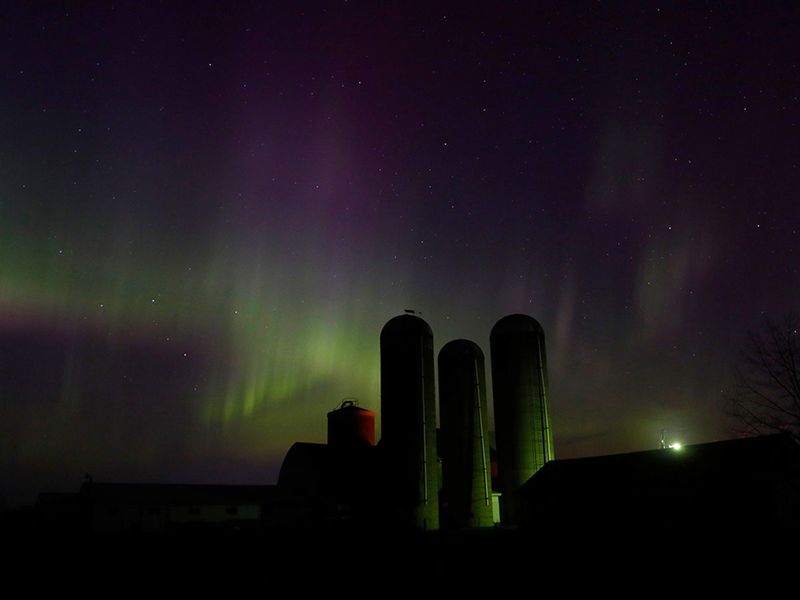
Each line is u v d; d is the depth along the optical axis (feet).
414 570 69.92
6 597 58.08
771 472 91.86
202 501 164.45
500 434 135.85
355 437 158.81
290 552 88.53
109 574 69.77
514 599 53.57
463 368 141.69
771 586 53.57
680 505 97.86
